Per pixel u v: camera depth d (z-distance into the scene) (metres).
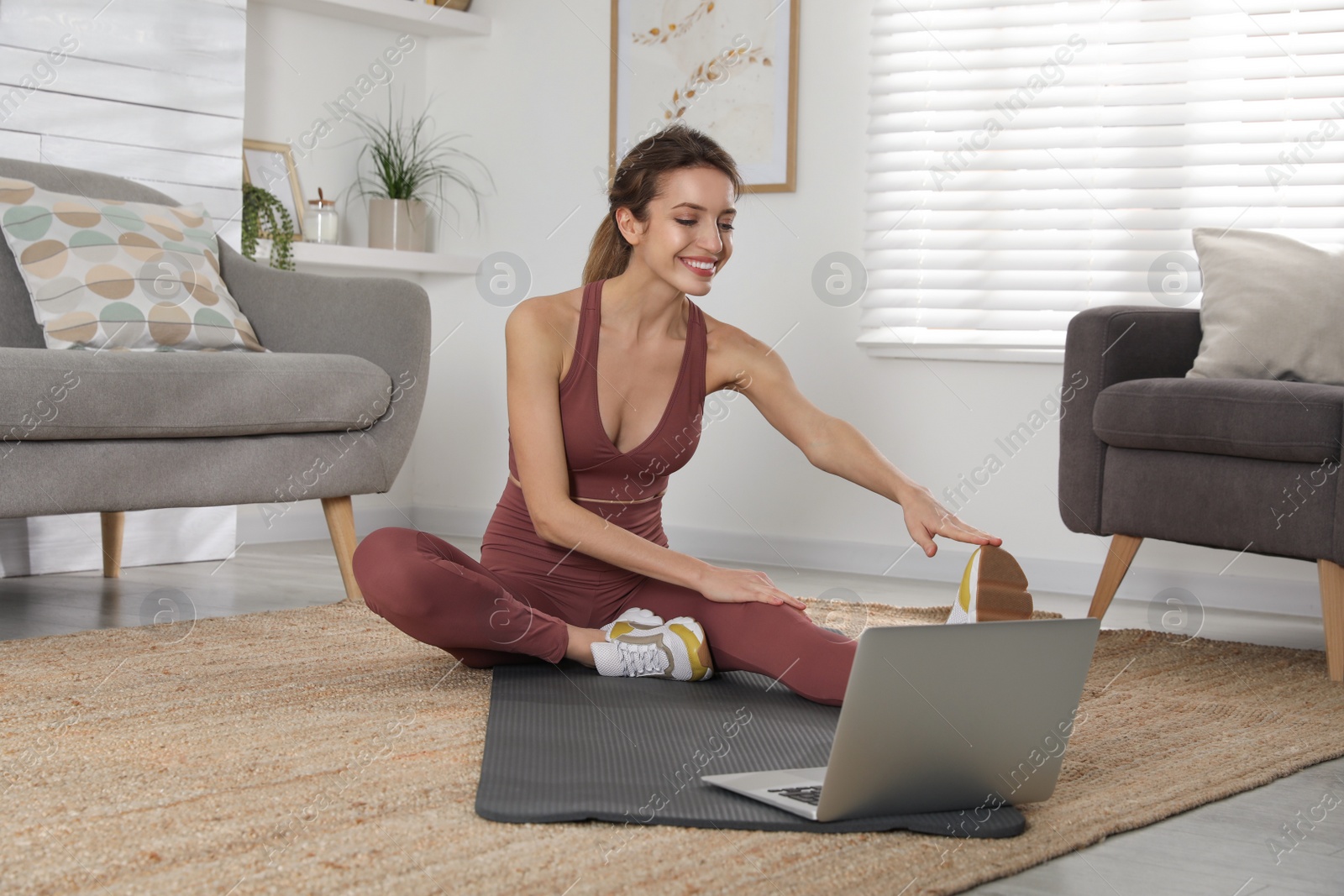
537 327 1.79
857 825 1.18
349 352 2.74
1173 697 1.89
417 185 4.20
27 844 1.06
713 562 3.64
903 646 1.13
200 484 2.39
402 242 3.97
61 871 1.00
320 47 3.90
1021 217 3.39
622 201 1.77
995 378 3.37
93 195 2.84
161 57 3.23
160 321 2.64
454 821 1.15
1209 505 2.33
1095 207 3.32
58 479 2.21
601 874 1.02
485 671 1.86
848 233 3.57
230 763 1.33
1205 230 2.84
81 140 3.07
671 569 1.74
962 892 1.04
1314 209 3.14
